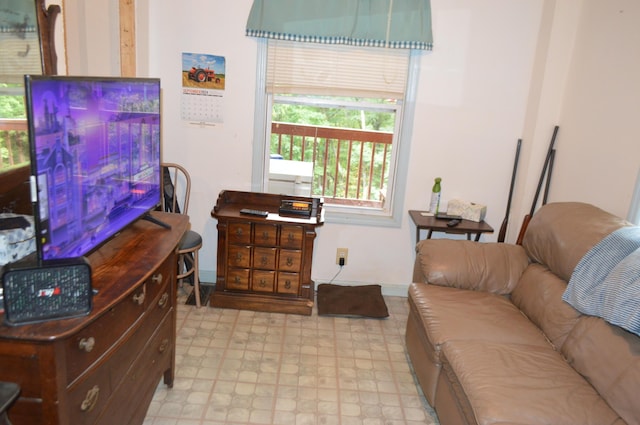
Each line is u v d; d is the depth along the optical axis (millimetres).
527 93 3084
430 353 2104
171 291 2064
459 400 1789
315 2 2842
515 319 2186
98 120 1493
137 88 1806
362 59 3006
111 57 2596
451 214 3174
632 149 2336
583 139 2736
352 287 3330
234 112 3080
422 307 2250
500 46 3002
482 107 3098
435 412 2184
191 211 3260
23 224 1429
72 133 1331
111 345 1450
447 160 3184
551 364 1834
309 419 2080
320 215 2938
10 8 1623
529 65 3041
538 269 2410
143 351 1741
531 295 2316
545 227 2393
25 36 1712
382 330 2910
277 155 3393
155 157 2051
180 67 2994
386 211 3352
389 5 2842
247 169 3186
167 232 1921
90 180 1463
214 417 2047
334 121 3328
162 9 2898
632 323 1635
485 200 3258
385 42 2889
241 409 2107
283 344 2662
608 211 2484
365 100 3170
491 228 2979
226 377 2324
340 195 3525
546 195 3055
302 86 3041
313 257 3365
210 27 2936
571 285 2037
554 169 3025
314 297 3242
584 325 1928
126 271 1504
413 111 3092
